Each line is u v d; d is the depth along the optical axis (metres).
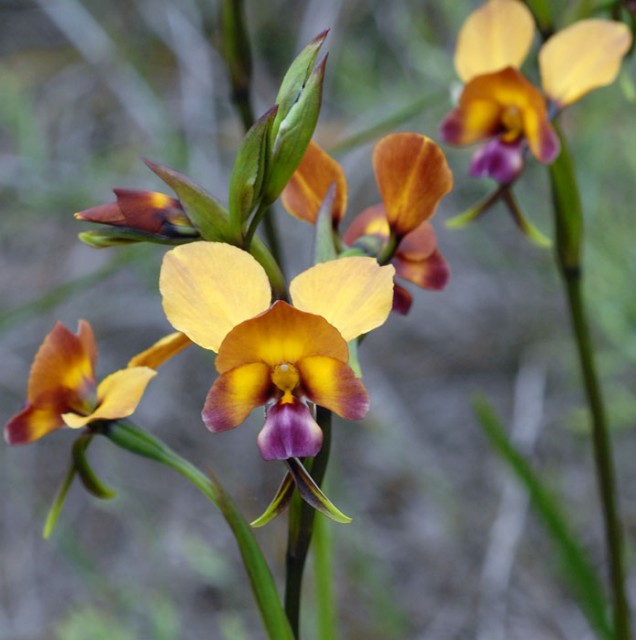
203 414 0.34
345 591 0.63
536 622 0.63
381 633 0.61
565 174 0.45
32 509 0.71
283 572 0.66
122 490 0.70
